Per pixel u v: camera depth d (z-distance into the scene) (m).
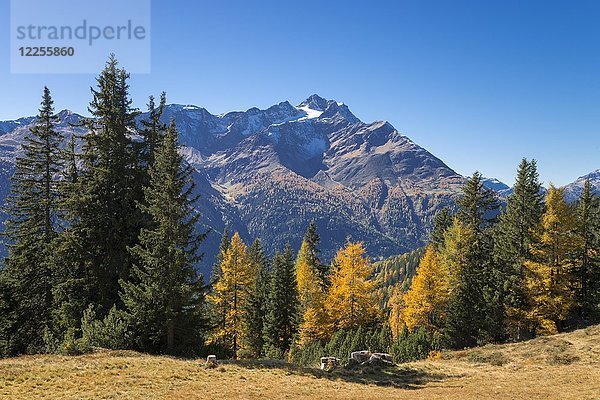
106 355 26.42
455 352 36.94
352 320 47.28
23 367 22.34
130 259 34.22
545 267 39.22
